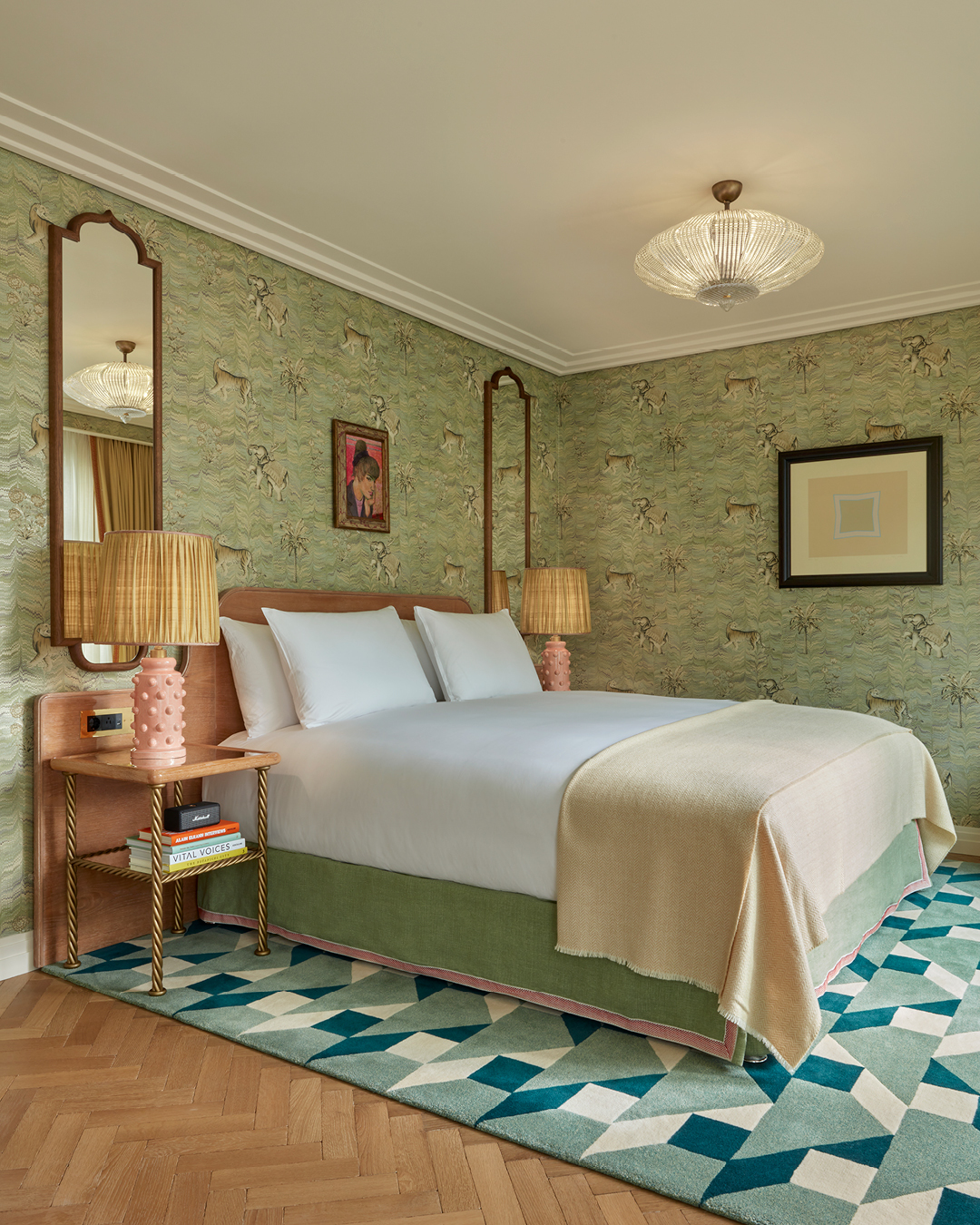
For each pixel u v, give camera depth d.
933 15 2.30
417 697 3.59
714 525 5.07
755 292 3.29
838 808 2.46
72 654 2.95
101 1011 2.49
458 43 2.43
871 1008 2.45
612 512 5.42
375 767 2.81
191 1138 1.85
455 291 4.27
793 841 2.14
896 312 4.45
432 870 2.62
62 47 2.44
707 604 5.09
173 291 3.35
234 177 3.15
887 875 3.09
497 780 2.54
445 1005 2.48
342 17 2.32
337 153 3.00
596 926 2.27
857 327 4.63
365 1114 1.94
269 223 3.50
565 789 2.39
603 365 5.38
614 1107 1.93
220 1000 2.53
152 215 3.29
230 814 3.15
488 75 2.57
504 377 5.16
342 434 4.05
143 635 2.64
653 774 2.33
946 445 4.39
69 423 2.96
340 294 4.10
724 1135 1.82
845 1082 2.04
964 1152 1.75
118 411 3.12
